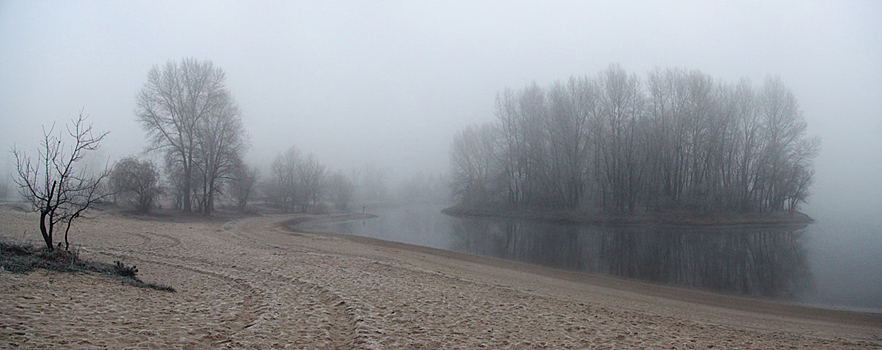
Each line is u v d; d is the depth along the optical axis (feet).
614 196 167.32
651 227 146.20
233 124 137.90
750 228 145.48
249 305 31.35
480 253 91.25
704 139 160.86
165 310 26.91
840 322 44.01
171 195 135.74
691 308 47.16
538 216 183.32
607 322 35.65
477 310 35.65
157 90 125.29
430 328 28.73
